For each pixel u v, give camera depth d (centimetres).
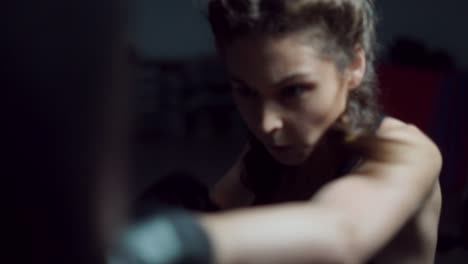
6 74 34
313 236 49
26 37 34
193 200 94
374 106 108
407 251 113
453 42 836
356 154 100
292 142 94
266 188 128
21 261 37
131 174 39
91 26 35
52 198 36
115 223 39
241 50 88
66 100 35
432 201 115
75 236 37
